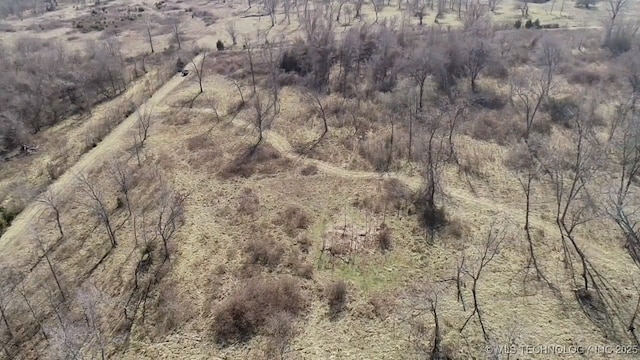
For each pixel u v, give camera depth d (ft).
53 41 384.27
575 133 235.81
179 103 291.58
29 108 267.80
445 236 176.96
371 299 153.38
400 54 312.50
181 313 150.92
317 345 140.46
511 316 145.07
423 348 137.49
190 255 173.58
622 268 158.61
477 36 317.01
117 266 169.99
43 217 196.54
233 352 139.74
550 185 200.23
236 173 220.43
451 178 209.15
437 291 154.30
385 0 492.13
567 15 415.44
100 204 176.96
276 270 165.78
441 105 266.36
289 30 410.93
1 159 238.27
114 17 491.31
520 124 246.47
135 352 140.56
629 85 277.85
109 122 268.00
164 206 192.54
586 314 144.25
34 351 141.49
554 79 291.79
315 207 196.65
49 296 159.33
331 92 294.87
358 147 237.25
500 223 181.47
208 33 426.92
